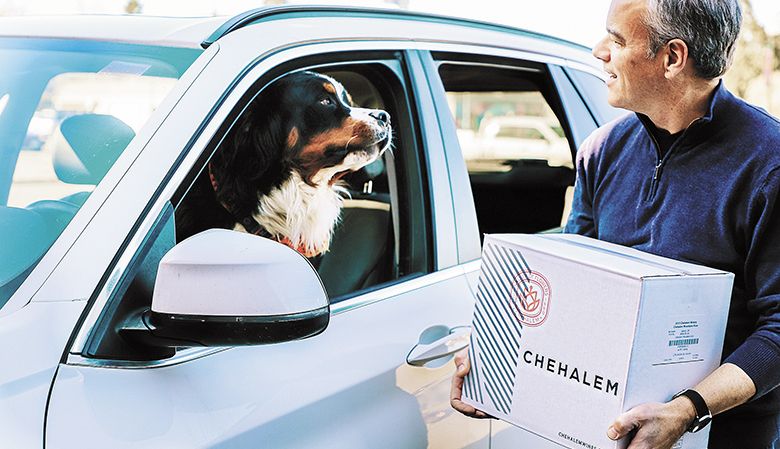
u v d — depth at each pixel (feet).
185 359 5.44
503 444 7.58
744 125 5.89
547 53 9.57
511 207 8.76
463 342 7.18
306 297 4.95
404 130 7.55
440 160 7.79
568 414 5.64
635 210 6.41
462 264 7.72
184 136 5.72
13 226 5.69
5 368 4.84
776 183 5.70
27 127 6.48
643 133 6.45
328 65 6.91
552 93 9.48
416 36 7.95
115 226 5.32
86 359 5.04
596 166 6.80
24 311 5.11
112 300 5.17
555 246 5.90
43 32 7.20
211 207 5.86
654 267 5.52
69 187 5.97
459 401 6.30
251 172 6.16
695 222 6.04
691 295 5.41
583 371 5.53
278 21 6.87
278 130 6.38
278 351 5.95
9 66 6.91
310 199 6.66
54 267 5.27
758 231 5.78
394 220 7.36
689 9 5.63
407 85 7.66
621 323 5.32
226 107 5.97
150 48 6.52
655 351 5.38
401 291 7.13
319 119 6.71
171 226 5.49
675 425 5.39
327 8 7.44
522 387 5.87
